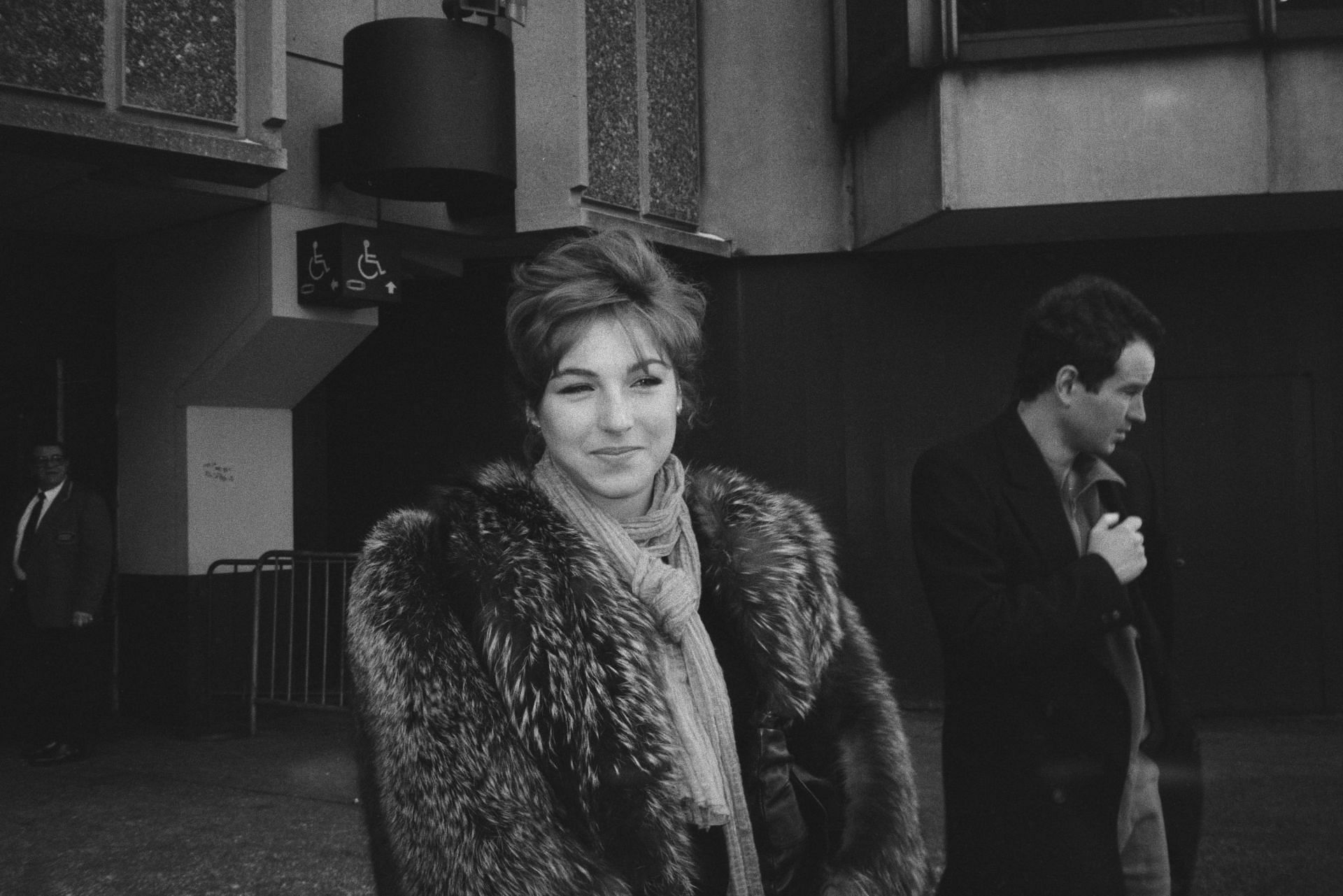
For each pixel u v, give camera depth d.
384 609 1.36
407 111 6.66
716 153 8.90
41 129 5.75
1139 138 7.14
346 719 8.01
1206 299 8.22
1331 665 8.06
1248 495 8.17
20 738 7.57
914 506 2.21
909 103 7.72
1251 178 7.03
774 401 8.78
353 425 9.91
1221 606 8.16
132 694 8.06
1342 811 5.41
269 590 8.05
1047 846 2.00
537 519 1.41
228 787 6.18
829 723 1.57
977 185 7.30
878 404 8.62
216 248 7.59
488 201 7.78
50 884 4.61
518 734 1.30
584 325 1.42
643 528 1.49
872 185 8.33
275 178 6.86
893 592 8.54
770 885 1.45
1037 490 2.16
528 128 7.73
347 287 7.12
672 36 8.61
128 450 8.13
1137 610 2.22
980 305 8.49
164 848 5.09
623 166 8.06
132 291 8.11
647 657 1.36
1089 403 2.15
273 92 6.44
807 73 8.77
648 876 1.30
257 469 8.07
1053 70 7.22
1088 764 2.04
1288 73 7.01
